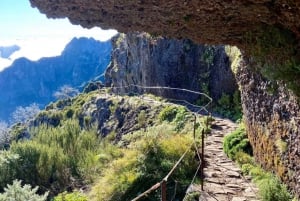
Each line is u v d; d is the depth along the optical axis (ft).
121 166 40.09
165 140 40.73
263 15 14.64
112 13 16.37
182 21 16.57
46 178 82.33
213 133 47.83
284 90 24.41
